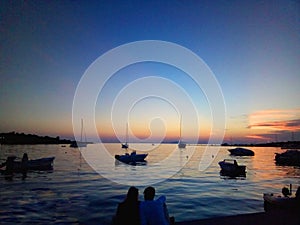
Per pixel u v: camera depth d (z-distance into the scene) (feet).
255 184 80.94
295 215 28.35
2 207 48.49
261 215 28.58
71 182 83.15
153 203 19.98
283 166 154.61
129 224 19.10
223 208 47.52
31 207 48.47
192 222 26.23
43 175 102.12
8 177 95.61
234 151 285.64
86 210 46.19
